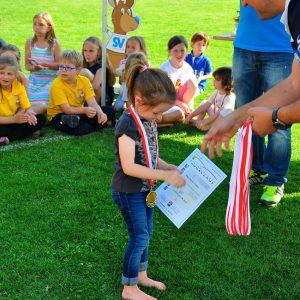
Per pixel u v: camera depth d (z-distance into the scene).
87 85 6.06
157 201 3.00
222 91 5.95
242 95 4.37
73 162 5.04
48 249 3.52
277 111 2.44
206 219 4.00
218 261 3.45
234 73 4.35
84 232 3.74
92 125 5.97
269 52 4.05
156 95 2.70
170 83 2.77
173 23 14.84
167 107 2.78
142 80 2.71
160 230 3.79
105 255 3.48
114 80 6.98
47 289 3.12
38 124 5.68
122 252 3.51
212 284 3.20
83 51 6.81
